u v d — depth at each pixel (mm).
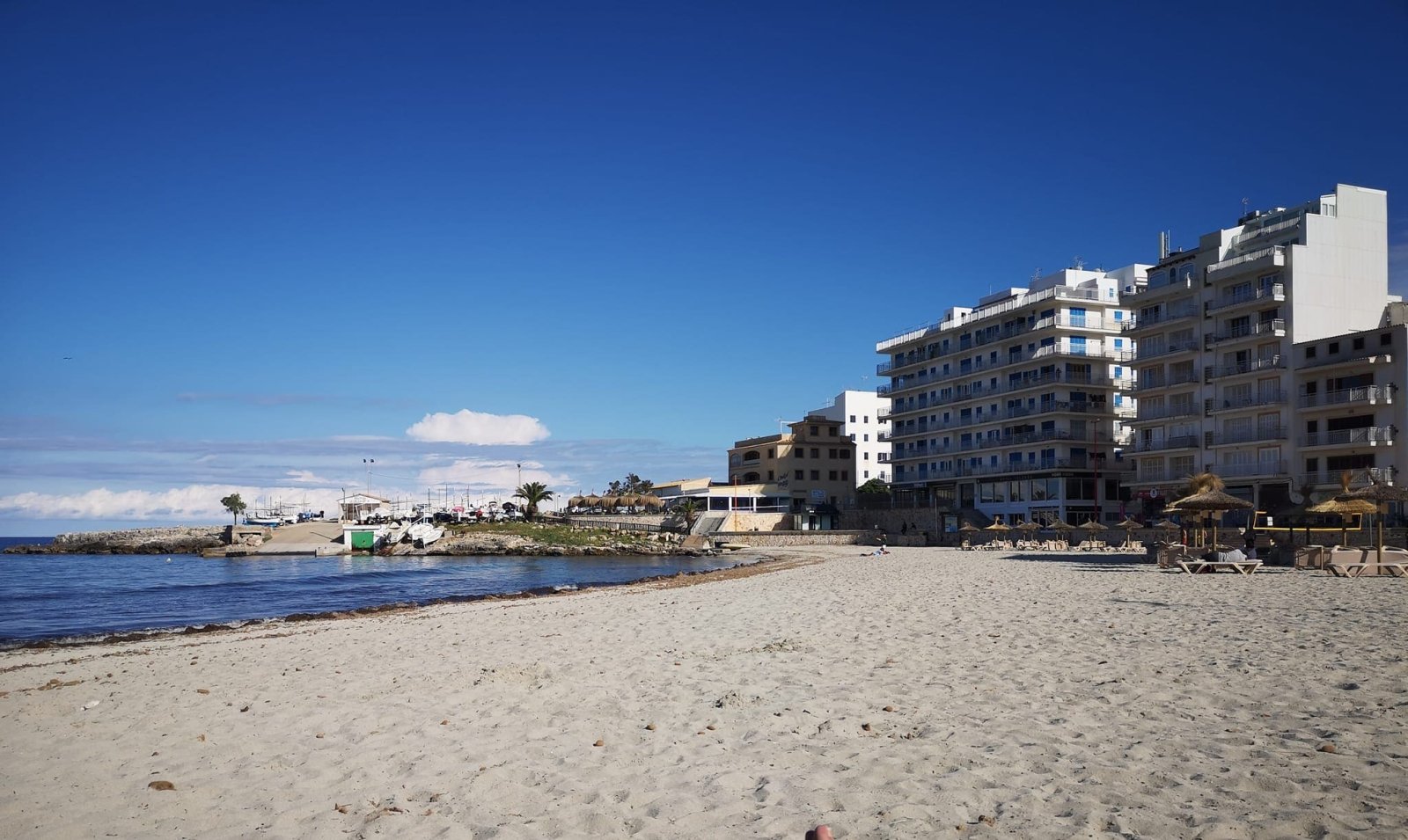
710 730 10312
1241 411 70062
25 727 12102
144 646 24234
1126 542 58094
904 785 7941
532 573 71500
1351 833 6328
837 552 81812
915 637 17375
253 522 158625
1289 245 67688
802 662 14773
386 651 18906
